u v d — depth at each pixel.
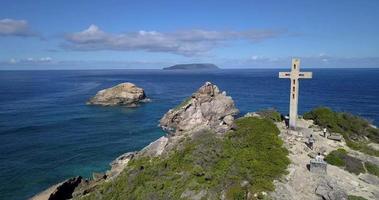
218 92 94.81
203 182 27.50
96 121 94.44
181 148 37.56
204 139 36.66
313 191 26.03
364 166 32.41
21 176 52.62
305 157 32.34
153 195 28.30
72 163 59.09
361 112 99.31
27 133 78.88
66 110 112.00
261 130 35.94
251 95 150.12
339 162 32.00
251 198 24.45
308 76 39.22
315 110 47.78
